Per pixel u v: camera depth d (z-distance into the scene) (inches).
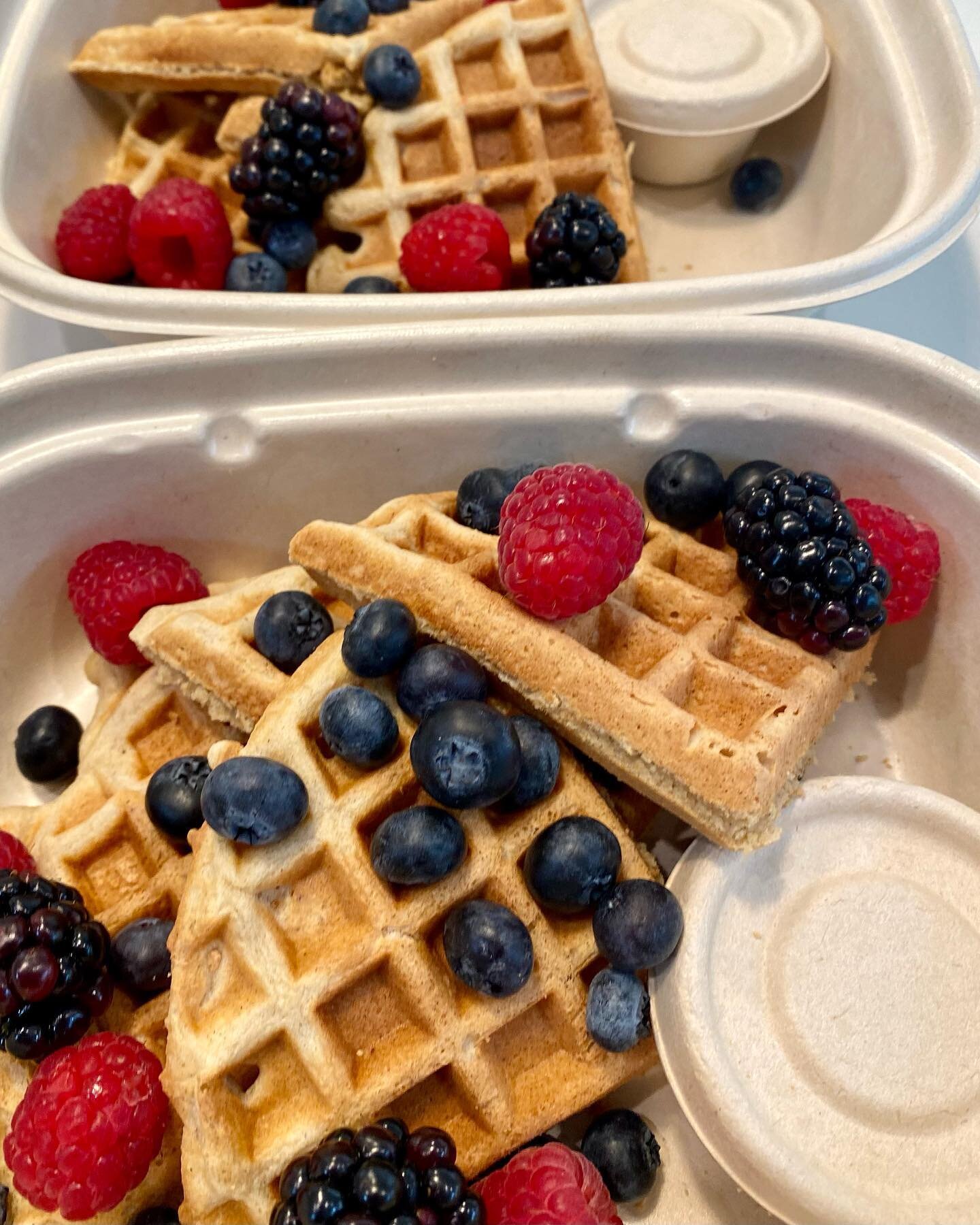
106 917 6.6
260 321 7.5
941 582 7.3
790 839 6.4
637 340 7.3
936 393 7.1
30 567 8.0
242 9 10.1
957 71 8.5
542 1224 5.3
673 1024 5.9
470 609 6.2
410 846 5.5
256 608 7.5
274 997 5.5
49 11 9.1
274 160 8.4
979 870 6.3
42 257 8.7
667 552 7.2
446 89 9.0
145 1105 5.7
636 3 10.3
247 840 5.6
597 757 6.3
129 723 7.5
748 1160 5.6
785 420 7.4
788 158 10.4
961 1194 5.5
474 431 7.6
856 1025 5.9
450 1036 5.6
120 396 7.4
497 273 8.3
